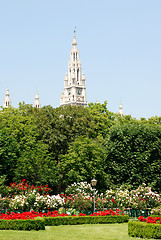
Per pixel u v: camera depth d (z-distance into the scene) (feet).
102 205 129.39
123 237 80.69
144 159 173.06
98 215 116.67
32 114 205.67
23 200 115.34
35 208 117.60
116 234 86.17
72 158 166.61
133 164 171.53
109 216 115.65
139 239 77.87
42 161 162.50
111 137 179.52
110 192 134.00
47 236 80.43
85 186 139.13
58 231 90.58
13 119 189.47
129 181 169.89
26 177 156.76
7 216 96.32
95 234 85.81
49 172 160.25
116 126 181.37
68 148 183.83
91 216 112.57
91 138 191.93
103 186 171.83
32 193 117.91
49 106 195.83
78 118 192.44
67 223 107.96
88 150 168.86
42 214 110.42
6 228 90.53
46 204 117.50
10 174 160.35
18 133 176.76
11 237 77.05
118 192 135.44
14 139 164.76
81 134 190.60
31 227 90.53
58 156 178.40
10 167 160.56
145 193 134.31
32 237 78.13
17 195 120.98
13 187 130.00
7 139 160.86
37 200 116.06
